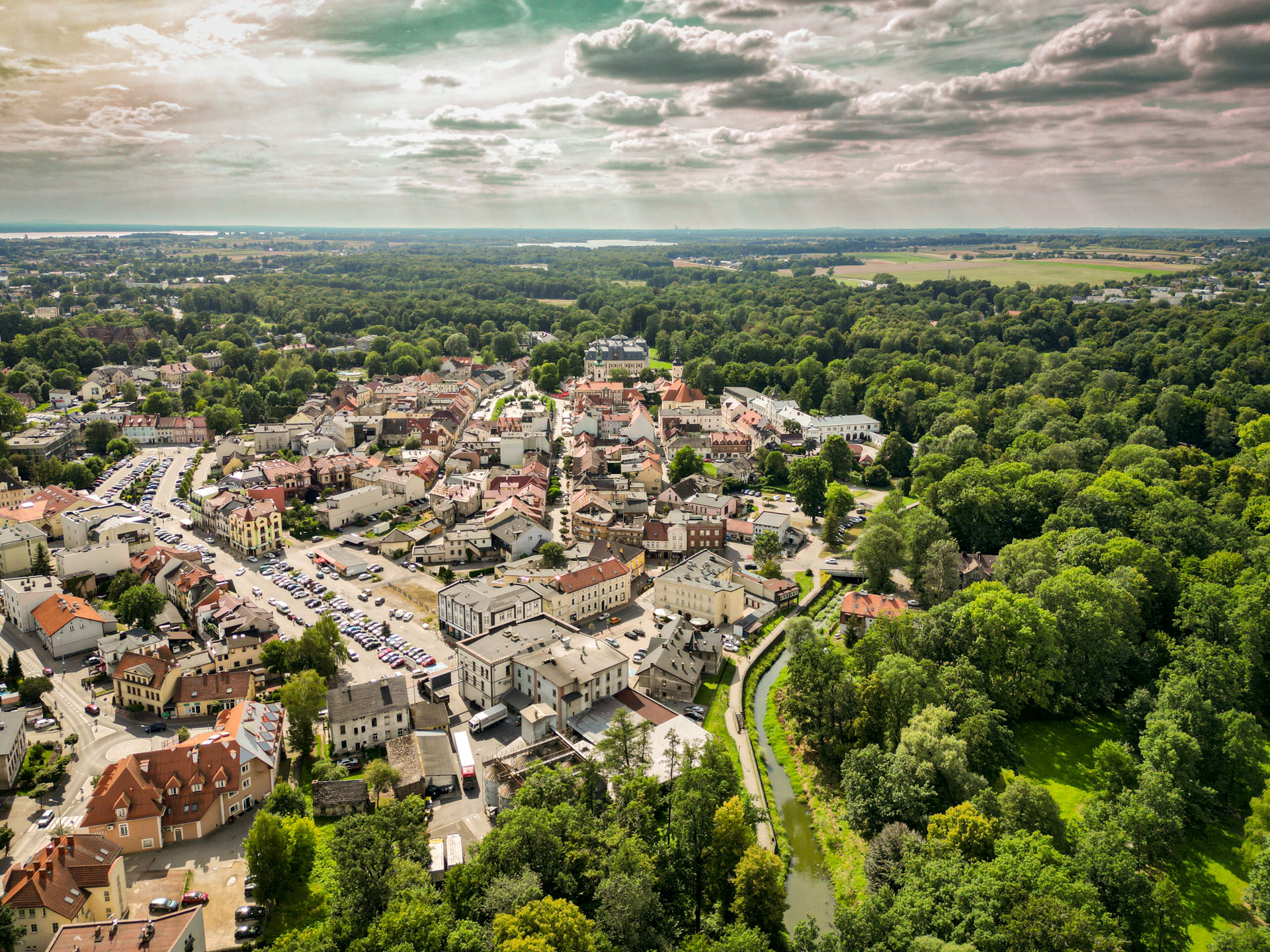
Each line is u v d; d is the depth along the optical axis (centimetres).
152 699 17700
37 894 11150
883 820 14062
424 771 15462
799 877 14150
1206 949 12462
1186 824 14975
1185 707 16025
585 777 14588
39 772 15262
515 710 18012
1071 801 15438
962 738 14775
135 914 12319
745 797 14988
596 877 12331
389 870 12244
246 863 13475
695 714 18138
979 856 12294
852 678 17600
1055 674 17625
